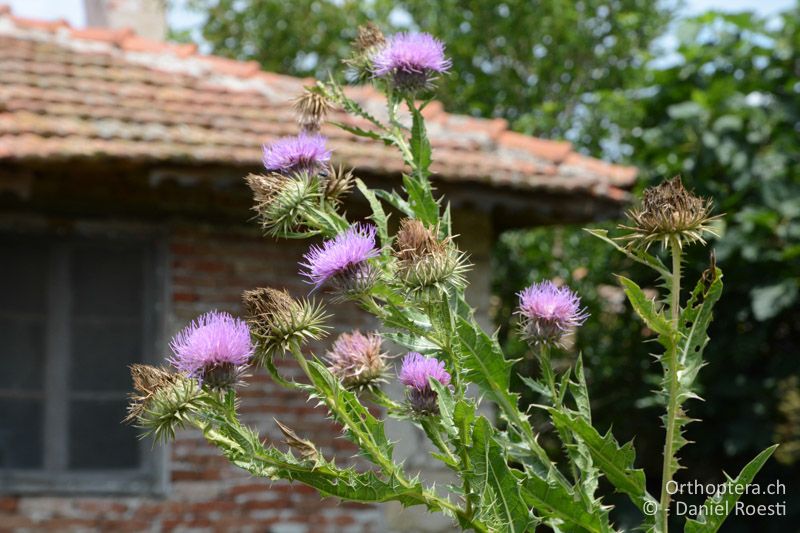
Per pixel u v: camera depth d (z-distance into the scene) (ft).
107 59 22.61
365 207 19.84
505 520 5.31
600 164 22.52
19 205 19.38
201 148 18.53
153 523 19.20
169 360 5.85
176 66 23.34
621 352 30.60
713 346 26.30
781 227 26.03
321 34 46.32
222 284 20.20
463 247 21.34
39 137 17.95
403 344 5.92
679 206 5.65
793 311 27.20
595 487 5.72
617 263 31.40
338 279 5.94
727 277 26.50
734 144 26.48
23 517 18.83
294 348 5.83
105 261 19.88
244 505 19.58
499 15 43.86
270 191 6.51
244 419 19.40
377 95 22.88
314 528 19.79
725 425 26.30
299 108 7.49
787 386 25.61
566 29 43.60
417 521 19.95
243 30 46.57
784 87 28.17
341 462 19.92
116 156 17.84
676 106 27.45
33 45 22.38
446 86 42.60
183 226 20.08
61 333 19.57
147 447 19.52
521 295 6.28
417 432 19.27
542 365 6.17
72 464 19.31
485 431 5.28
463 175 19.88
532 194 20.75
